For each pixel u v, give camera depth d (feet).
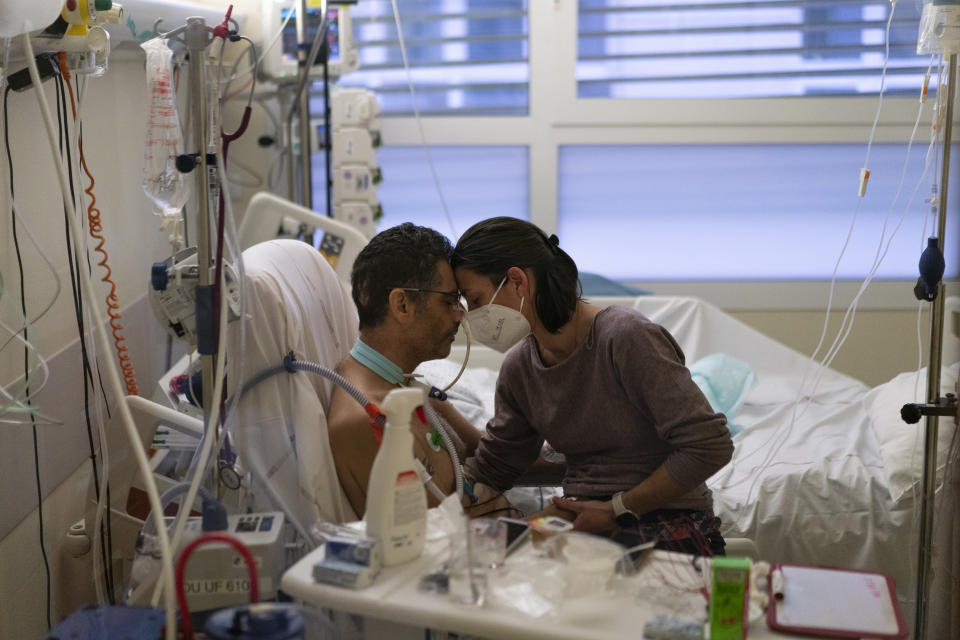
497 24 13.87
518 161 14.42
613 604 3.74
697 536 5.16
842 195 13.87
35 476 5.54
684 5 13.53
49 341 5.76
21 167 5.35
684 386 4.99
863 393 9.19
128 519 5.53
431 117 14.23
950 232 5.68
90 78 6.55
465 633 3.63
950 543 5.24
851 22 13.35
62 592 5.95
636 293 11.44
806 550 6.73
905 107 12.47
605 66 13.85
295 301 5.38
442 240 5.37
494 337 5.33
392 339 5.39
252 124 11.37
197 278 4.59
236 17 7.86
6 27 3.91
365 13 13.94
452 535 4.00
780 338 14.28
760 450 7.71
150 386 7.84
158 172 4.76
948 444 5.63
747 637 3.57
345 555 3.90
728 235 14.24
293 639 3.28
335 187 11.44
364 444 5.10
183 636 3.78
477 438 6.38
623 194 14.28
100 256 6.75
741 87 13.73
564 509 5.30
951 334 5.78
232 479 4.91
